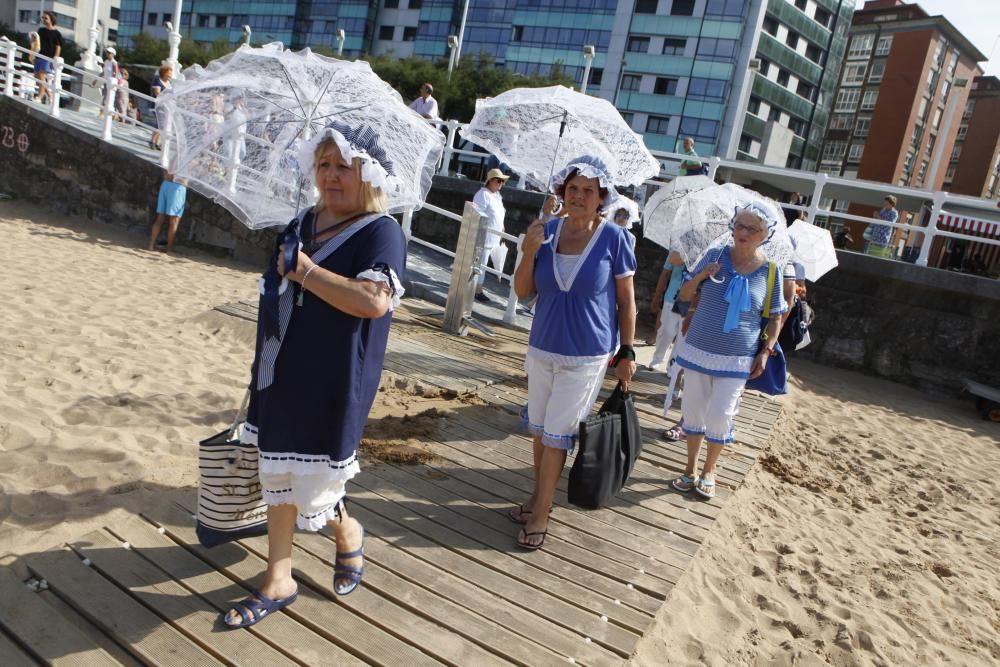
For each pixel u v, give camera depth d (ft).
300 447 7.67
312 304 7.59
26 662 7.67
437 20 205.77
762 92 170.30
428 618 9.05
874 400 29.58
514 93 18.60
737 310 13.24
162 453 12.98
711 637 10.33
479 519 11.94
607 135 18.15
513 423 16.99
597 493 10.91
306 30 225.76
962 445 24.67
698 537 12.56
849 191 59.77
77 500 10.85
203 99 10.43
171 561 9.41
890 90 179.01
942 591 13.30
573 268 10.43
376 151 7.78
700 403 14.10
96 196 40.86
